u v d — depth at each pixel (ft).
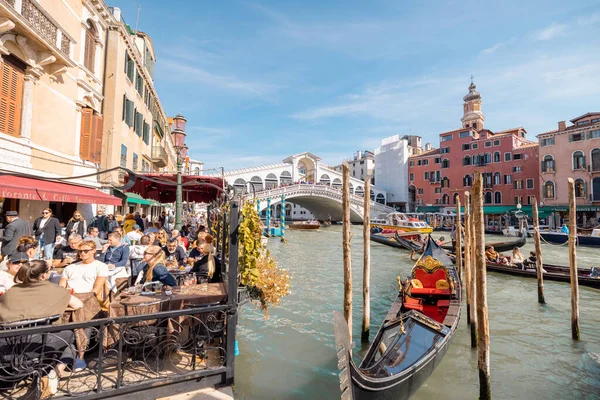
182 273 17.24
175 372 10.78
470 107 171.32
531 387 17.43
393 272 47.19
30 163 26.04
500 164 129.59
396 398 13.52
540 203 111.45
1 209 25.03
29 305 9.06
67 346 9.52
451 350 21.68
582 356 20.85
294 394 15.31
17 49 24.22
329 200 145.59
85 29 34.55
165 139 87.30
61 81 30.12
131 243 25.34
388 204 182.80
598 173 98.73
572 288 23.77
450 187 145.89
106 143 39.58
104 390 9.46
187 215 79.92
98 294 11.83
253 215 14.30
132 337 10.77
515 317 28.37
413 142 196.54
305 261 55.88
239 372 16.79
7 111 23.84
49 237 21.66
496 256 47.91
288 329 23.40
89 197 26.91
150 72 63.67
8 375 8.89
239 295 13.29
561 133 106.93
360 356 20.33
